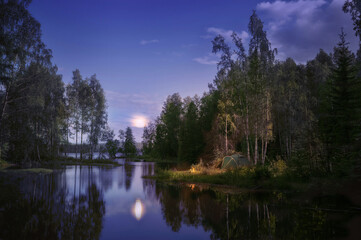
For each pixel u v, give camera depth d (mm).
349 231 5988
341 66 16141
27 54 22422
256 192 12781
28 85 23500
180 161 34312
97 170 28344
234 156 22125
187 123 35812
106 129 50312
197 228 6641
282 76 34031
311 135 15617
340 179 10500
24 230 6496
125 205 9703
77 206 9500
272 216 7660
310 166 14828
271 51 23297
